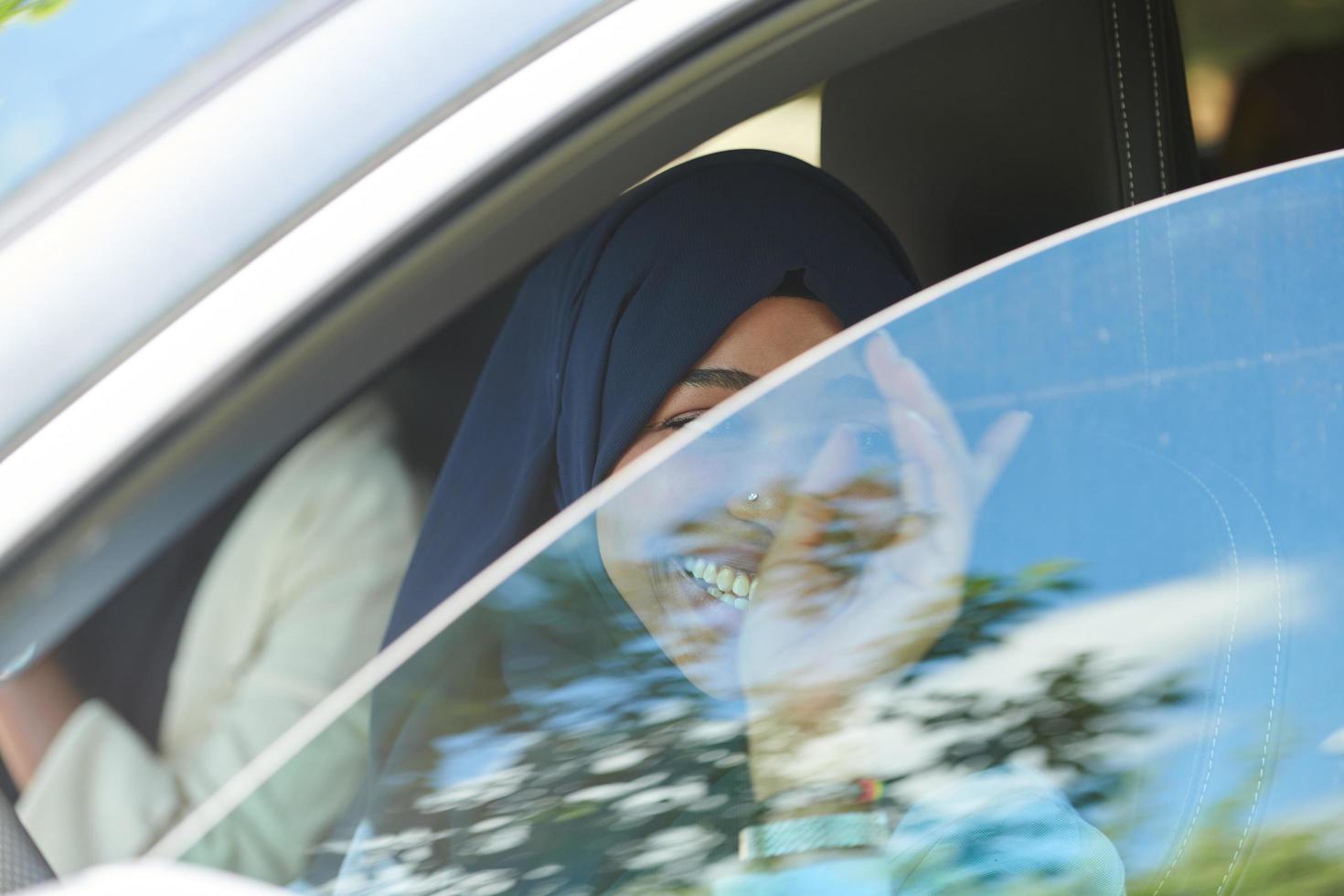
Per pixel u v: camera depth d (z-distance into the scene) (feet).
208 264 2.51
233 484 2.54
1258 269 3.12
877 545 2.86
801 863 2.78
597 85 2.74
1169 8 3.94
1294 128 3.89
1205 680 2.93
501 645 2.77
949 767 2.85
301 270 2.54
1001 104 3.98
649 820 2.75
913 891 2.83
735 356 3.65
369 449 3.10
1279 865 2.97
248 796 2.64
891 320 2.97
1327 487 3.05
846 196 3.92
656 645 2.82
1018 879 2.85
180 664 2.63
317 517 2.89
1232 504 2.98
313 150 2.59
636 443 3.57
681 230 3.65
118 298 2.49
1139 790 2.90
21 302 2.47
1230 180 3.18
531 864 2.72
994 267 3.02
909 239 4.04
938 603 2.87
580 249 3.60
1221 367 3.05
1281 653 2.97
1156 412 3.00
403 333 2.61
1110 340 3.01
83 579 2.48
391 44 2.67
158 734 2.63
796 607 2.85
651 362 3.56
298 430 2.58
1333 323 3.13
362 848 2.67
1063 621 2.89
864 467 2.89
